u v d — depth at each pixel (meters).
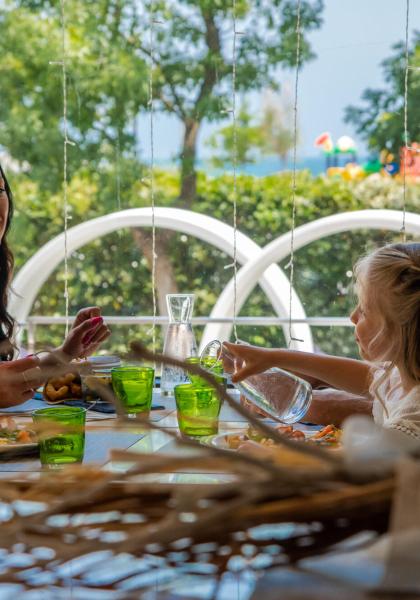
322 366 1.51
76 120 5.41
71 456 1.13
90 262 5.27
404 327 1.26
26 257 5.47
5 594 0.48
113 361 1.66
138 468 0.44
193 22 5.22
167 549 0.45
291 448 0.46
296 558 0.45
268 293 3.96
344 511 0.43
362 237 4.80
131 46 5.34
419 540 0.42
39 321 2.95
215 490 0.43
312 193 5.16
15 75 5.45
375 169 5.04
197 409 1.32
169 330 1.78
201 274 5.22
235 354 1.40
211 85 5.24
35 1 5.42
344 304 4.86
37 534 0.45
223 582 0.55
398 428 1.12
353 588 0.44
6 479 0.51
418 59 4.88
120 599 0.46
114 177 5.40
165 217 4.21
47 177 5.47
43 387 1.67
